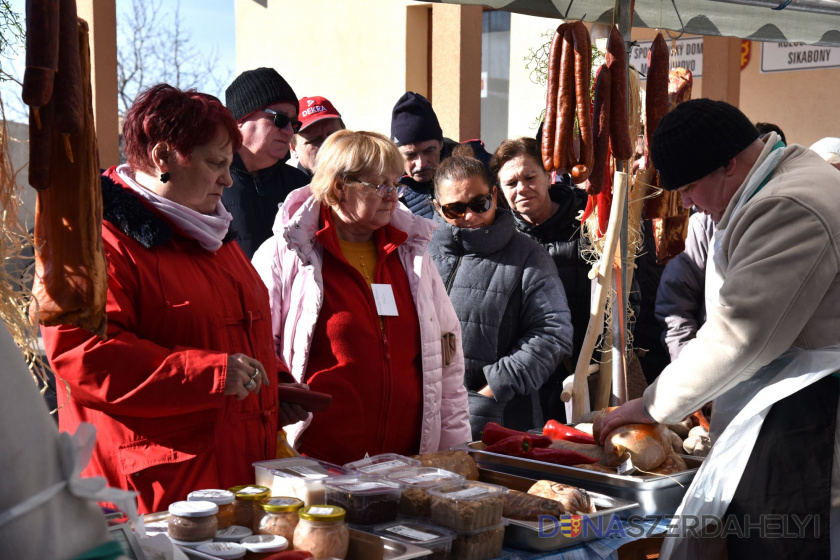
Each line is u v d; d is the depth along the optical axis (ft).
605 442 7.40
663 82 9.18
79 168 5.15
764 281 6.37
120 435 6.61
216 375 6.25
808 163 6.87
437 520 5.96
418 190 13.29
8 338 3.10
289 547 5.51
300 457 6.93
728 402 7.13
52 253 5.16
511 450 7.60
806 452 6.55
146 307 6.57
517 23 24.50
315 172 8.52
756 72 27.12
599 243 10.21
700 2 10.96
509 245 10.66
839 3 11.05
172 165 6.75
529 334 10.37
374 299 8.41
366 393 8.23
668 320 12.01
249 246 11.60
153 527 5.73
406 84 24.80
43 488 2.96
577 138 8.79
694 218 12.12
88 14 15.99
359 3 25.94
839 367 6.42
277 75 11.74
